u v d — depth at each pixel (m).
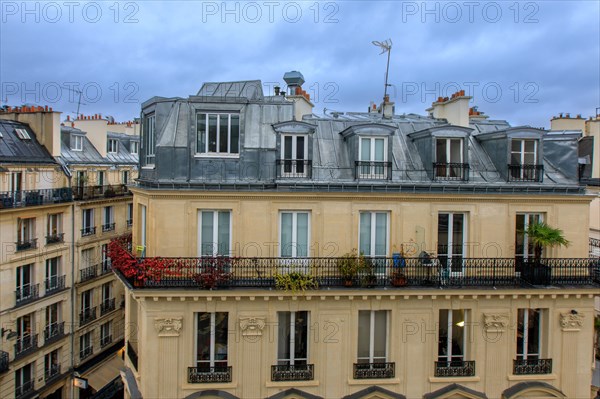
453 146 19.67
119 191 41.00
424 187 18.64
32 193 31.59
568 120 33.62
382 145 19.14
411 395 18.45
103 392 35.44
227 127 18.41
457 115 22.66
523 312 19.11
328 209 18.36
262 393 18.00
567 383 18.98
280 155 18.41
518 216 19.56
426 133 19.73
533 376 18.83
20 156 32.22
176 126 18.38
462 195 18.73
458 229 19.20
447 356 18.83
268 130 18.69
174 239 17.86
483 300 18.61
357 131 18.89
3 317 29.17
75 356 35.59
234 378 17.91
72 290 35.41
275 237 18.22
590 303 19.03
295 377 18.11
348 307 18.17
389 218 18.83
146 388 17.45
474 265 18.77
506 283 18.69
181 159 18.08
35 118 35.38
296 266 17.80
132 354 20.16
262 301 17.80
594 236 32.00
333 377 18.20
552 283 18.84
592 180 32.31
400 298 18.25
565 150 20.77
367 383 18.25
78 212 36.22
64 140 38.56
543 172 20.00
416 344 18.45
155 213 17.81
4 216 29.22
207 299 17.44
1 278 29.09
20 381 30.75
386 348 18.70
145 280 17.23
